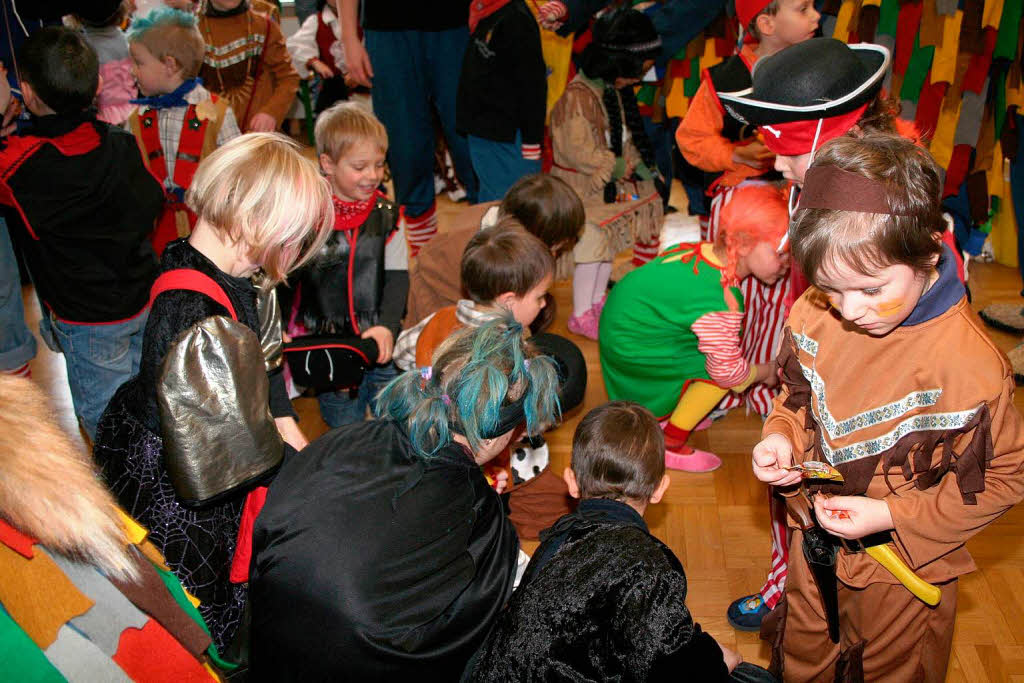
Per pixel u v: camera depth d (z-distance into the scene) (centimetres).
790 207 169
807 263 108
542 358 123
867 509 122
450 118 353
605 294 336
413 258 374
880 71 149
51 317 231
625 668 101
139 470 130
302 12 482
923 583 125
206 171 129
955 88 303
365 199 232
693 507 239
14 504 73
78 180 210
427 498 114
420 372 124
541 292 184
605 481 128
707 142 241
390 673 110
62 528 76
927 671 137
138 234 226
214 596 134
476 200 376
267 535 114
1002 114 310
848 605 137
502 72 299
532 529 228
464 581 116
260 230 129
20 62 201
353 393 260
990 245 356
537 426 123
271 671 114
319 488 115
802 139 154
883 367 120
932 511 118
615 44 276
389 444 120
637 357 243
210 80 353
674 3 302
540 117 308
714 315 223
